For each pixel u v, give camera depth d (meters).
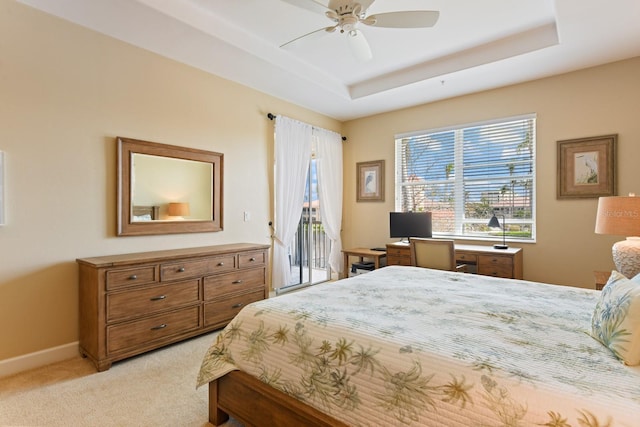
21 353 2.38
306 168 4.65
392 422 1.18
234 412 1.70
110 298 2.41
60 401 2.00
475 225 4.25
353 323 1.51
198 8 2.67
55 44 2.51
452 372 1.13
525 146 3.87
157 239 3.12
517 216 3.93
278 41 3.23
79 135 2.63
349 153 5.42
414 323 1.52
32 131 2.41
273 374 1.56
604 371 1.08
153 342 2.64
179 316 2.81
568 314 1.64
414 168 4.78
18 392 2.09
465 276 2.56
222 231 3.68
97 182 2.74
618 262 2.40
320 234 5.38
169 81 3.20
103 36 2.76
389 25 2.32
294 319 1.63
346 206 5.44
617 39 2.84
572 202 3.54
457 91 4.11
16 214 2.35
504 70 3.48
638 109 3.19
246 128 3.94
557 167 3.62
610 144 3.32
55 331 2.54
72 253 2.61
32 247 2.43
